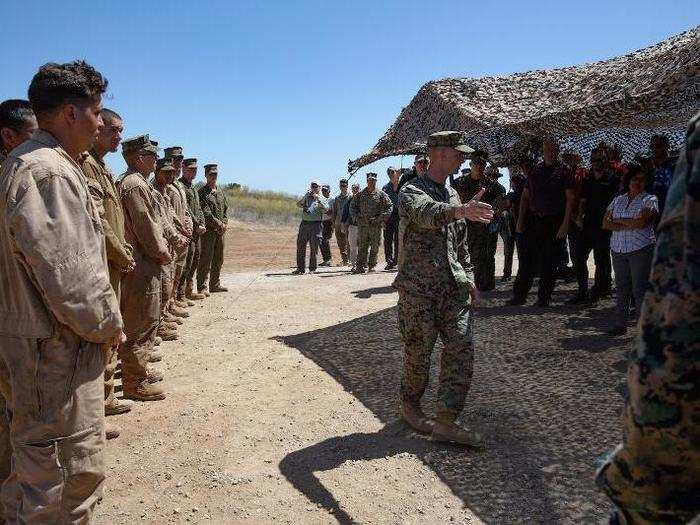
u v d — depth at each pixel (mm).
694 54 4996
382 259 16312
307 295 9359
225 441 3926
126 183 4609
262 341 6492
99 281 2234
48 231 2113
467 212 3207
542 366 5305
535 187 7555
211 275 9812
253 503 3158
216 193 9375
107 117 4066
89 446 2285
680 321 889
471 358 3742
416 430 4035
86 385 2277
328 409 4473
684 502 955
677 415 899
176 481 3398
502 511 3018
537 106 6551
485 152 8359
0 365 2242
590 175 7648
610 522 1093
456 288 3727
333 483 3352
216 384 5074
